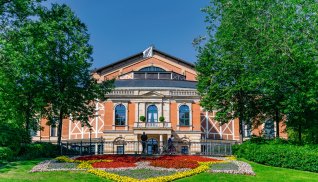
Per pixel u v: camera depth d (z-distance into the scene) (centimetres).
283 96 2805
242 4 2711
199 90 3191
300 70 2466
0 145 2298
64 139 5759
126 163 2192
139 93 5159
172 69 7062
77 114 3306
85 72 3198
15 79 2628
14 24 2514
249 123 3288
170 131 4897
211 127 5519
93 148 4141
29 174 1791
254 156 2475
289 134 3934
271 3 2603
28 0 2516
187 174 1836
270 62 2544
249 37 2745
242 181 1769
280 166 2231
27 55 2497
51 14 2959
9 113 2605
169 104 5138
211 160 2458
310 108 2502
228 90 2927
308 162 2089
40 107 2995
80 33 3106
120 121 5084
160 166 2078
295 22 2373
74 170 1933
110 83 3441
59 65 2947
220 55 2975
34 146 2605
